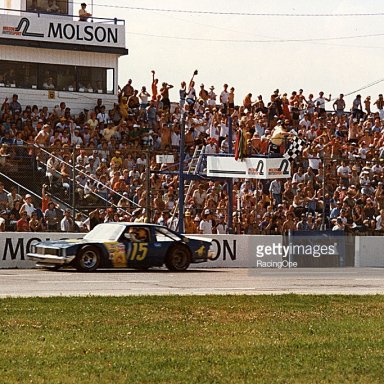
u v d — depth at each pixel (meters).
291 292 41.72
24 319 29.72
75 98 88.81
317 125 91.75
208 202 67.75
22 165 66.69
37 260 54.25
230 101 90.12
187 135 80.88
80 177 68.06
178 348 24.67
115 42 90.75
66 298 35.94
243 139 63.81
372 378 20.98
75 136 76.75
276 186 71.25
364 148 86.94
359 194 72.94
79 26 89.44
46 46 87.75
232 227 65.25
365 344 25.77
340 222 68.44
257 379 20.66
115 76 91.06
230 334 27.52
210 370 21.55
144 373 21.05
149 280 48.00
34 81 87.56
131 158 73.69
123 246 54.75
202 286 44.72
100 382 20.09
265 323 30.20
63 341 25.56
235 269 60.38
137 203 68.44
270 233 67.00
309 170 73.25
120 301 35.22
